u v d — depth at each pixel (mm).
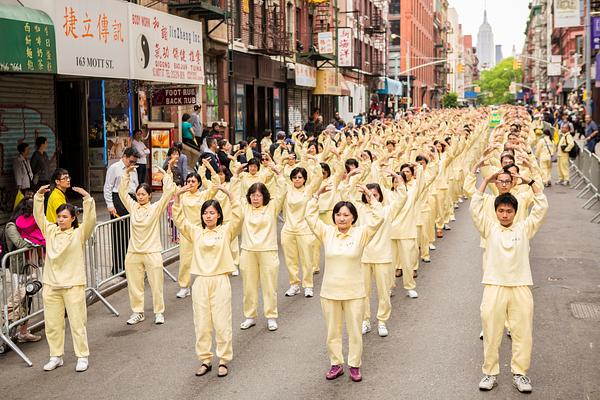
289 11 35469
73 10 13938
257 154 18438
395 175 9508
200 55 20406
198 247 8109
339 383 7621
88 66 14461
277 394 7352
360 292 7656
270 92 33000
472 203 7594
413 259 11055
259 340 9172
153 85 21094
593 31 36719
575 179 26844
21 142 15992
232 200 8188
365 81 53719
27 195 9727
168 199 10219
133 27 16297
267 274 9523
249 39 30109
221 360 7965
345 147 17125
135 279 10133
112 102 20719
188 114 22891
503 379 7652
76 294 8312
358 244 7648
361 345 7703
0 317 8789
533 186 7469
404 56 80500
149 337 9484
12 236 9258
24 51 12305
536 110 58500
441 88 111188
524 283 7246
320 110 41312
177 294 11617
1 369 8414
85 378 8016
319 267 13344
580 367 7934
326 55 38625
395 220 10977
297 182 11180
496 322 7273
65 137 19734
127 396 7430
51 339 8391
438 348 8656
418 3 88688
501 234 7395
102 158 20641
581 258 13859
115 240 12000
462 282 11977
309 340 9117
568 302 10703
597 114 52188
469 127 22938
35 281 8977
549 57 97938
